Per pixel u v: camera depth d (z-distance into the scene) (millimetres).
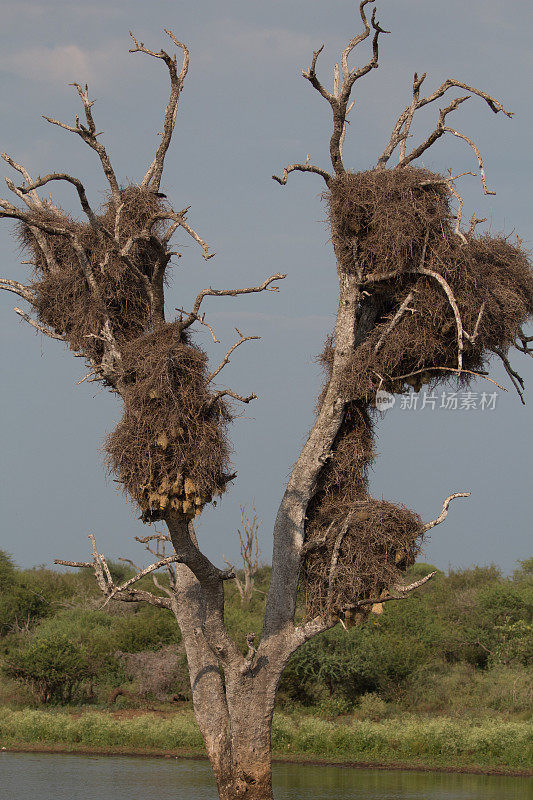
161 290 54062
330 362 52562
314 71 49031
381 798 66000
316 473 51094
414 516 48375
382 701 111688
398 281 48906
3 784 70500
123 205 53531
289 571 50844
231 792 50188
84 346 55312
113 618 156750
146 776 74562
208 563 50125
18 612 165125
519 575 197375
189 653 52906
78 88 54594
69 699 117125
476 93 49875
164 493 44750
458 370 46188
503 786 72375
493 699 110875
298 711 111750
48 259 56906
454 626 142375
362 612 48781
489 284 48406
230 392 45656
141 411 45000
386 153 54625
